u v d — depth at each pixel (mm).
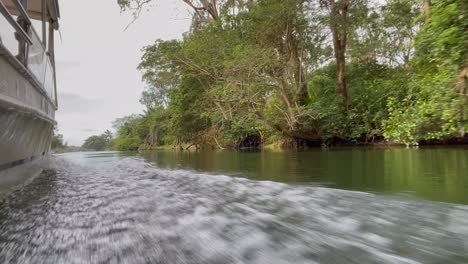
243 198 2666
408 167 4621
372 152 8367
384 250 1491
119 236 1744
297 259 1424
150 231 1828
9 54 3420
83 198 2791
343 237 1664
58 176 4383
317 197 2574
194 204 2479
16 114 3896
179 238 1705
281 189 3000
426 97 9070
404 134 10070
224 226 1898
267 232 1779
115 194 2967
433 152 7355
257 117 13766
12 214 2232
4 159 4125
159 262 1406
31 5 8422
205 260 1426
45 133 6793
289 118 13195
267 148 15648
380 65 15320
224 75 12977
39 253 1512
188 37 15711
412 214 1995
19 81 4121
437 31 5711
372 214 2025
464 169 4148
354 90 13609
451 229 1711
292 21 12805
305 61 13836
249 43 13133
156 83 17797
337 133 13281
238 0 14711
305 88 14312
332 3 13047
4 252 1525
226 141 18562
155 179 4012
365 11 13414
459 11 5121
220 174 4473
